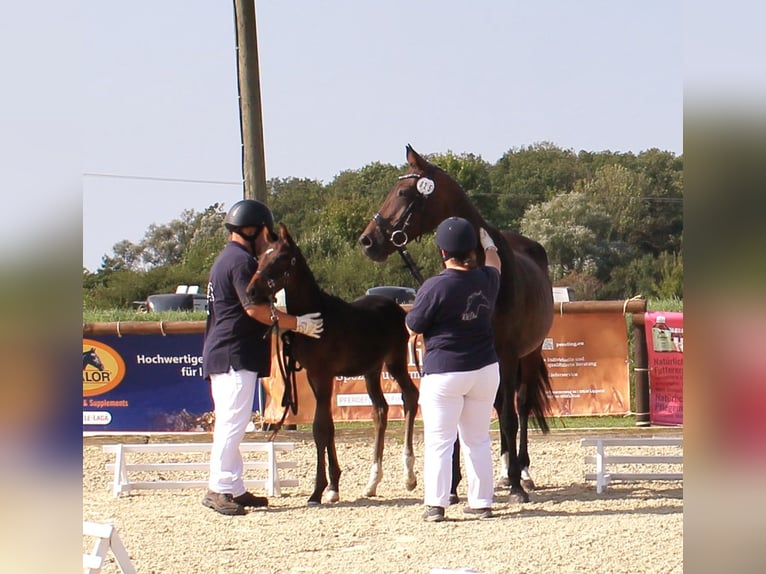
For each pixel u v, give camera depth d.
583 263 53.59
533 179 65.25
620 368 12.66
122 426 12.59
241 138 13.48
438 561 6.56
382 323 9.70
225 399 8.84
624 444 9.69
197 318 20.59
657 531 7.28
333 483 9.33
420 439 12.62
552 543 6.93
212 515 8.66
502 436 10.01
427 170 8.95
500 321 8.77
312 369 9.21
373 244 8.98
